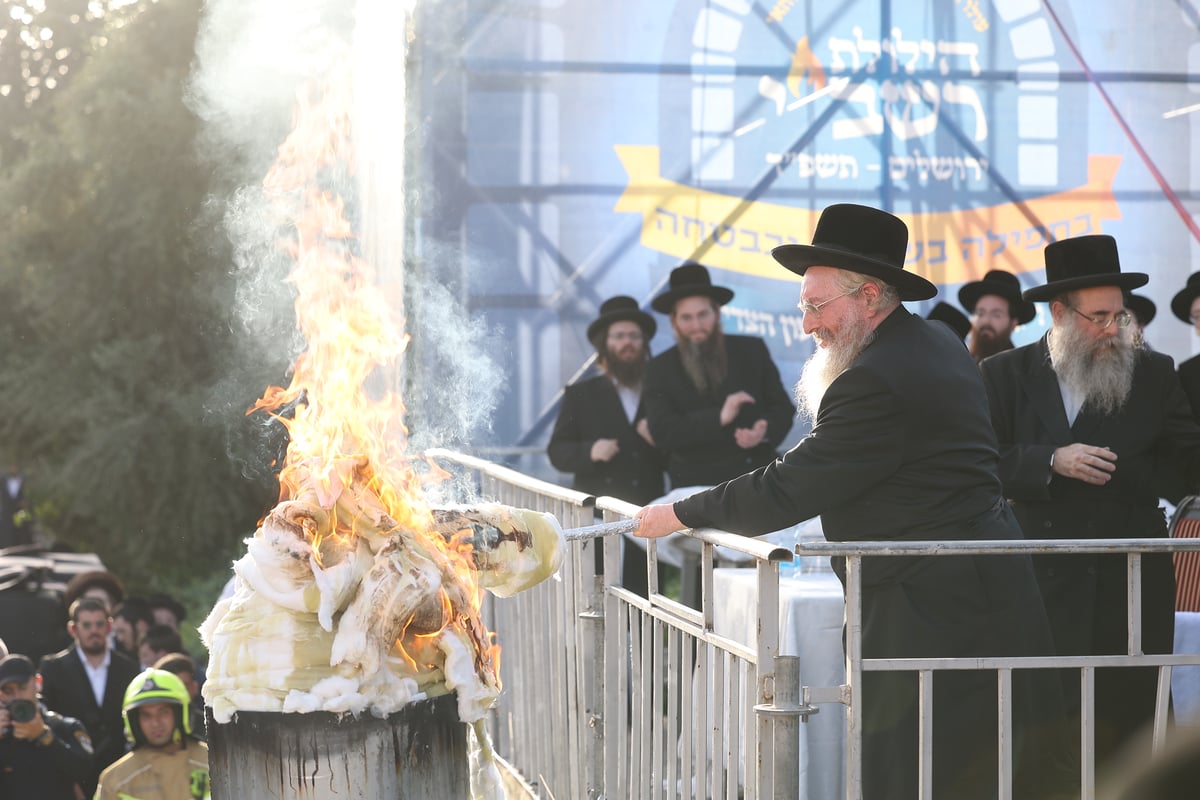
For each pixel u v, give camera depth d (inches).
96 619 269.1
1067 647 161.5
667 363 263.0
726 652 121.0
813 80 313.0
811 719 158.7
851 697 113.7
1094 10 315.6
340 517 102.0
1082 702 120.4
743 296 313.9
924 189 316.2
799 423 312.5
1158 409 165.6
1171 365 167.9
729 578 170.9
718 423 254.2
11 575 371.2
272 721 98.7
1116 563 162.1
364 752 99.1
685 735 131.3
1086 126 317.4
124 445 618.8
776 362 314.8
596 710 154.3
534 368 304.5
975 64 316.5
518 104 301.7
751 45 311.3
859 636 113.3
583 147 305.1
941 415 123.6
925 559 125.3
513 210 302.7
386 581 99.0
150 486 633.6
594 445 262.4
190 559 649.6
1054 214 318.3
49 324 655.8
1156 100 318.0
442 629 103.4
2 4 791.7
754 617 159.2
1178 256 319.0
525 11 301.0
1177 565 185.3
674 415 257.4
